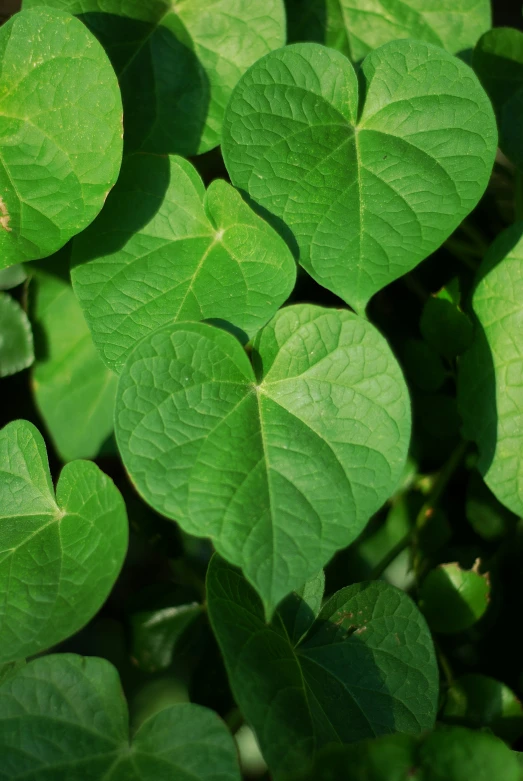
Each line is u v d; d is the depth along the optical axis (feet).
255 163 1.86
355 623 1.86
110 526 1.78
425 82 1.87
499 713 1.97
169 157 1.91
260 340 1.83
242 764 1.95
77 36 1.85
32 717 1.76
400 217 1.84
